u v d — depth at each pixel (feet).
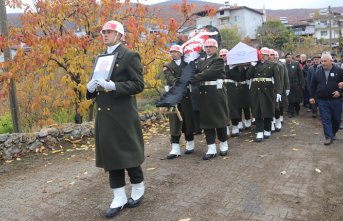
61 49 27.25
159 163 22.07
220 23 205.87
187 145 23.91
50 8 29.78
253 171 19.67
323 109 25.30
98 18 30.76
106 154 14.37
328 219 14.11
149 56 32.81
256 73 26.89
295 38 176.04
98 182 19.45
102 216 15.29
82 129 28.99
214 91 21.81
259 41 166.81
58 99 31.14
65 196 17.76
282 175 18.86
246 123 32.27
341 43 106.73
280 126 31.01
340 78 24.99
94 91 14.74
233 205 15.53
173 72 23.34
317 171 19.22
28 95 33.24
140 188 15.94
